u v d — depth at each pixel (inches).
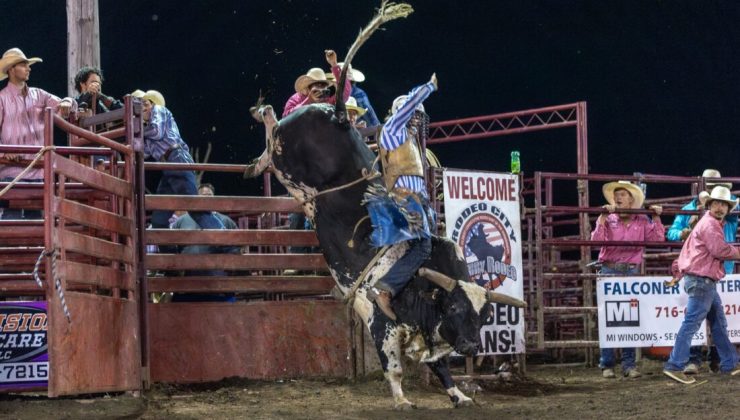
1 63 362.9
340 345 384.2
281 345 376.2
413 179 308.2
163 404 319.6
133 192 339.0
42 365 300.0
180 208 358.6
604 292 415.5
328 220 320.5
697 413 281.3
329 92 398.9
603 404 308.8
